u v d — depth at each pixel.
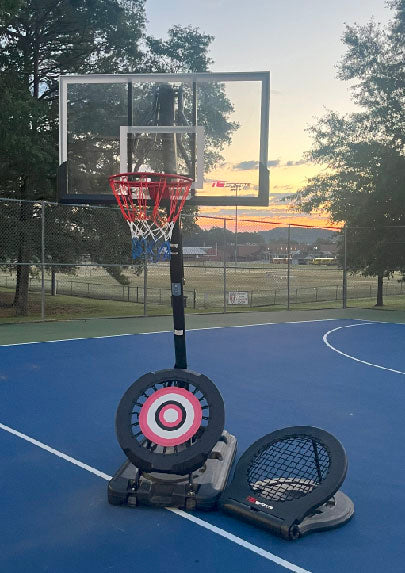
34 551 3.79
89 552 3.78
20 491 4.77
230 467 5.02
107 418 7.01
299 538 3.99
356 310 22.67
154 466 4.29
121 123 7.80
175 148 7.59
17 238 21.81
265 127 7.61
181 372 4.64
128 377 9.45
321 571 3.58
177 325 5.28
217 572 3.54
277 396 8.33
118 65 24.80
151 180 6.04
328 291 40.03
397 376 9.84
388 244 24.78
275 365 10.75
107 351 11.98
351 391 8.69
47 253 22.56
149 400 4.56
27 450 5.80
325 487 4.17
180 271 5.30
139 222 6.15
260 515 4.10
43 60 25.03
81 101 8.07
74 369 10.06
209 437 4.36
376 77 26.30
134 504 4.43
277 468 4.95
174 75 7.63
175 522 4.20
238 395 8.36
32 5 21.92
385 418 7.22
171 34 23.95
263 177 7.59
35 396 8.09
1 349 12.05
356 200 25.98
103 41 24.41
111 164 7.86
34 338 13.74
